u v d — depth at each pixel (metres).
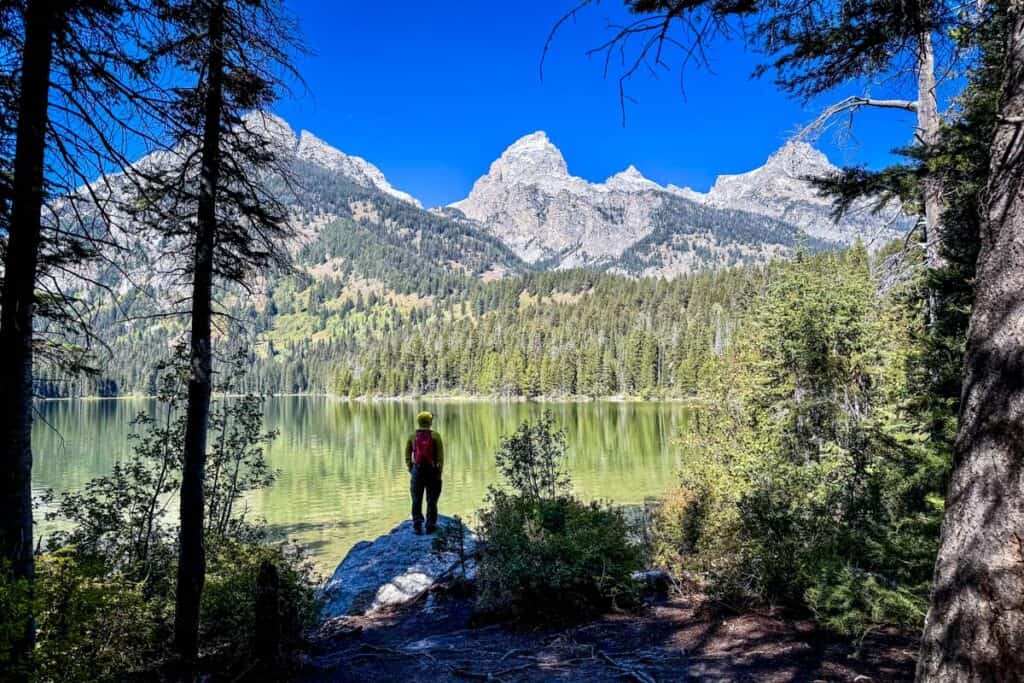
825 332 14.74
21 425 3.60
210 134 5.40
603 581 5.51
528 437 7.69
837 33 3.71
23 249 3.67
